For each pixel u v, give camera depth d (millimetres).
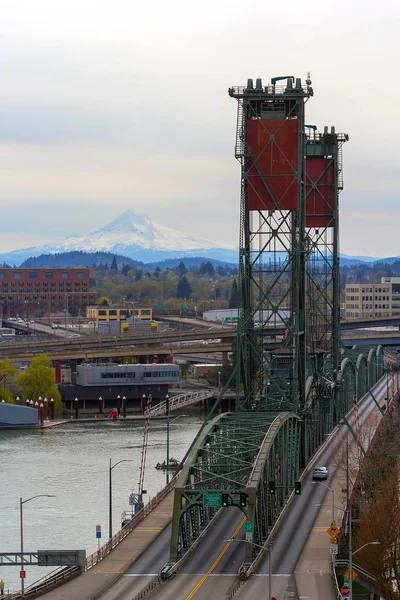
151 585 170000
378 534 185750
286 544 195125
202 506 196500
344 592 163000
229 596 162250
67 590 169750
